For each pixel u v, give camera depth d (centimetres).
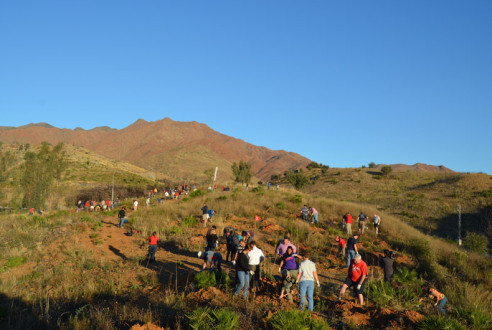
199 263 1217
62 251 1291
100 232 1703
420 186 6506
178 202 3081
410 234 2067
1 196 3769
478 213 4219
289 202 2792
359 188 6888
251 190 3897
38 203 3841
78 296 849
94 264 1160
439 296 788
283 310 644
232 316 587
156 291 879
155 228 1809
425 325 608
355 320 659
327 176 8650
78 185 6619
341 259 1333
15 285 924
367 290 841
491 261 1466
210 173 8331
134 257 1279
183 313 654
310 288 698
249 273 782
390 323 639
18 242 1361
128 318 659
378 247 1594
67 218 2128
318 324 577
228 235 1231
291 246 895
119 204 3875
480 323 712
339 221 2244
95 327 628
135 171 12731
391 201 5438
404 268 1131
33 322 668
